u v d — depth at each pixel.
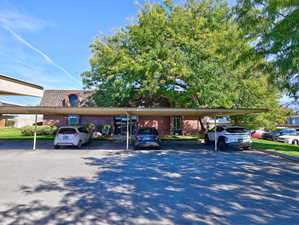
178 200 4.12
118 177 5.86
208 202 4.02
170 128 22.84
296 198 4.25
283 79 6.95
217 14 12.72
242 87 13.88
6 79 6.74
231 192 4.62
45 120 23.05
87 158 8.92
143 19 12.93
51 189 4.75
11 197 4.22
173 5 13.52
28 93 7.64
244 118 17.73
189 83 13.55
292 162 8.13
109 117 23.05
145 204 3.90
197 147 13.00
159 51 12.31
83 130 13.81
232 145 10.89
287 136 18.69
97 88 19.66
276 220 3.28
